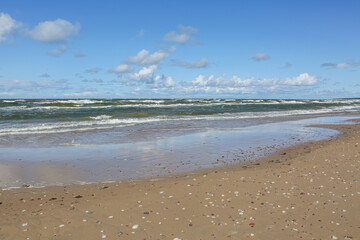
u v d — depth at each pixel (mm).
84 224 5715
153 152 13758
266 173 9289
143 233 5355
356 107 69375
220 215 6102
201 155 13109
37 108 46750
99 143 16188
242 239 5105
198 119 31125
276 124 27234
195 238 5160
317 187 7711
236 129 23031
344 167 9688
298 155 12820
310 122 29531
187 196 7281
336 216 5945
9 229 5473
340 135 19562
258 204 6656
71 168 10750
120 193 7742
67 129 21547
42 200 7258
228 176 9023
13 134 19094
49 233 5344
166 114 37844
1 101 68250
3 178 9406
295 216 5988
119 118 31344
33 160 11977
